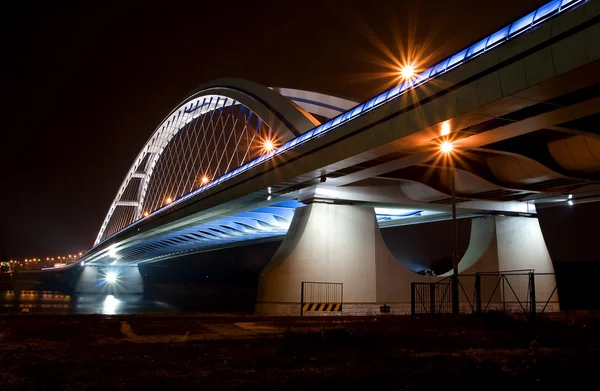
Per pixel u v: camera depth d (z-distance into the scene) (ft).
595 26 49.14
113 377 30.32
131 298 313.73
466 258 128.88
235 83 156.35
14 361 36.01
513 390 26.43
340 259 106.01
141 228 217.77
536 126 69.97
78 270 434.30
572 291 189.16
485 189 107.34
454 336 51.01
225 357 37.93
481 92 61.26
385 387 27.20
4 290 476.95
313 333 51.03
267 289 100.32
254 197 122.52
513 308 118.83
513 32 57.93
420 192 111.75
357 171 95.30
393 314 96.58
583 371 30.73
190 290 470.80
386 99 78.48
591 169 87.56
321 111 134.31
